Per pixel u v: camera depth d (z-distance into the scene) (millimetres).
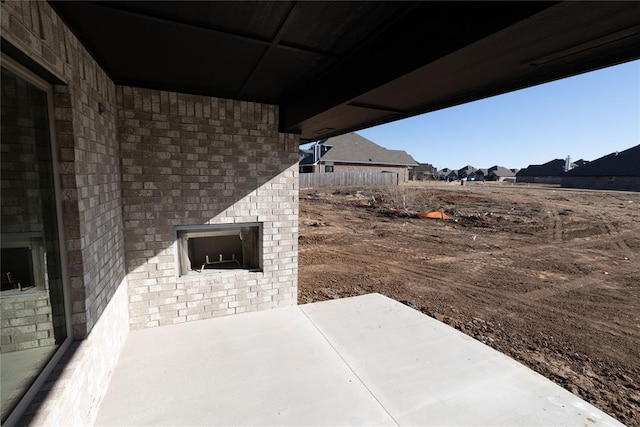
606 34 1592
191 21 2111
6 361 1646
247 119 4152
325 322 4145
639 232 12344
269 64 2895
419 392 2797
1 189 1680
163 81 3434
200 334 3766
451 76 2225
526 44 1707
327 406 2596
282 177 4441
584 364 3848
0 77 1645
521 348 4168
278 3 1881
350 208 17688
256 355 3330
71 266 2201
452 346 3588
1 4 1382
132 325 3820
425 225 13594
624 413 2961
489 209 17328
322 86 3209
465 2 1707
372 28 2195
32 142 1899
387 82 2314
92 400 2346
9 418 1562
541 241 10984
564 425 2457
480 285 6820
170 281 3955
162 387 2789
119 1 1850
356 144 36625
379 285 6645
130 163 3617
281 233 4520
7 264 1732
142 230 3756
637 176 32594
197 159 3926
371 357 3334
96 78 2738
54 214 2090
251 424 2391
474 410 2590
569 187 37344
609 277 7453
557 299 6090
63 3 1857
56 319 2109
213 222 4086
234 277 4305
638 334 4727
